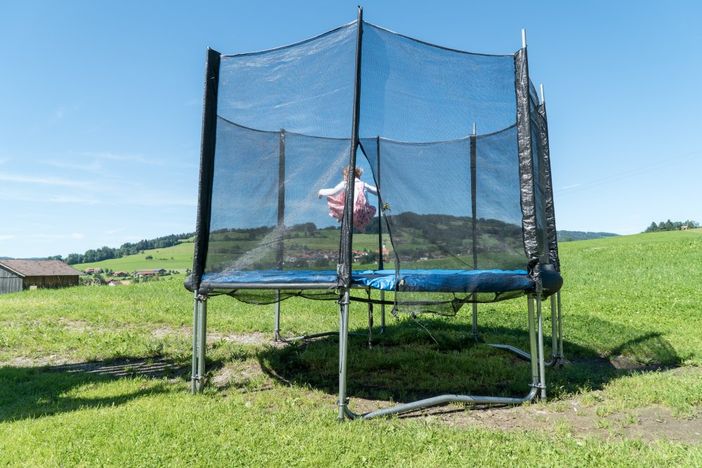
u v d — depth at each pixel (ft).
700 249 60.29
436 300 14.51
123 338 23.08
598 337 24.00
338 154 15.25
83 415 12.73
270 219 15.56
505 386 16.65
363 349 21.47
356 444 10.98
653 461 10.05
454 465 9.91
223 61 16.58
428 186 15.61
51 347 21.57
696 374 17.76
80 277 123.13
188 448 10.64
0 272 110.42
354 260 18.62
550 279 15.94
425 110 14.89
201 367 15.64
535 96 18.63
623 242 89.25
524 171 15.29
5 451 10.36
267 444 10.94
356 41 13.94
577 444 11.11
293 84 15.48
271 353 20.31
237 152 16.14
